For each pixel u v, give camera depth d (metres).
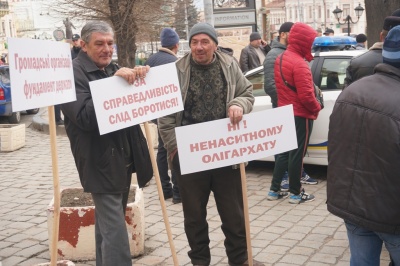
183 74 4.00
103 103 3.38
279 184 6.32
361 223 2.75
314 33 5.80
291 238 5.11
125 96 3.44
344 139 2.82
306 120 5.86
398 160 2.64
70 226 4.68
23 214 6.21
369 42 7.71
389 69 2.80
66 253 4.71
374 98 2.73
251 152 3.63
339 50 7.50
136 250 4.76
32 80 2.93
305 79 5.68
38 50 2.98
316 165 7.68
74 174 8.20
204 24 3.92
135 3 10.66
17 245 5.19
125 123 3.45
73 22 12.43
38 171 8.52
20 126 10.57
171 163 4.14
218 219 5.74
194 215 4.16
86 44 3.66
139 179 3.89
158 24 12.07
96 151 3.60
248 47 10.88
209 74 3.98
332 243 4.95
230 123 3.59
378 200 2.70
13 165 9.04
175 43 6.25
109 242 3.62
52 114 3.15
